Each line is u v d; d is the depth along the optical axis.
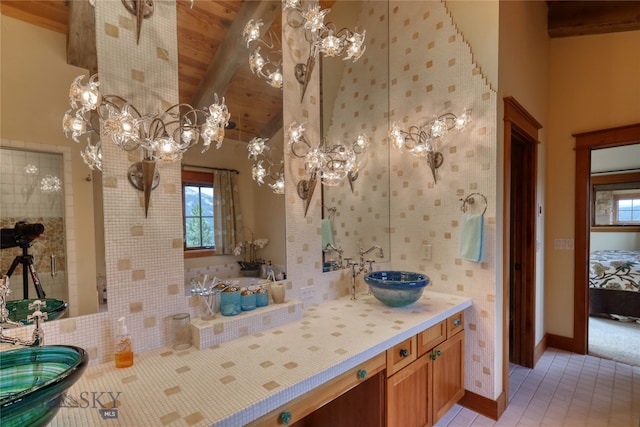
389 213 2.57
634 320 3.78
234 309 1.47
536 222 2.73
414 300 1.85
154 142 1.23
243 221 1.63
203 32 1.49
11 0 1.04
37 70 1.08
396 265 2.53
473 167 2.07
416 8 2.34
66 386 0.71
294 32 1.87
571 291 3.00
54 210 1.10
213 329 1.34
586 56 2.90
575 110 2.96
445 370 1.90
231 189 1.58
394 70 2.49
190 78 1.44
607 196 5.81
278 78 1.80
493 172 1.98
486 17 1.99
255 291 1.58
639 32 2.66
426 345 1.71
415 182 2.39
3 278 1.02
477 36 2.03
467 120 2.07
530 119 2.46
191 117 1.43
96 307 1.17
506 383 2.12
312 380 1.08
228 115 1.38
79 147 1.15
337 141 2.17
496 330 2.02
